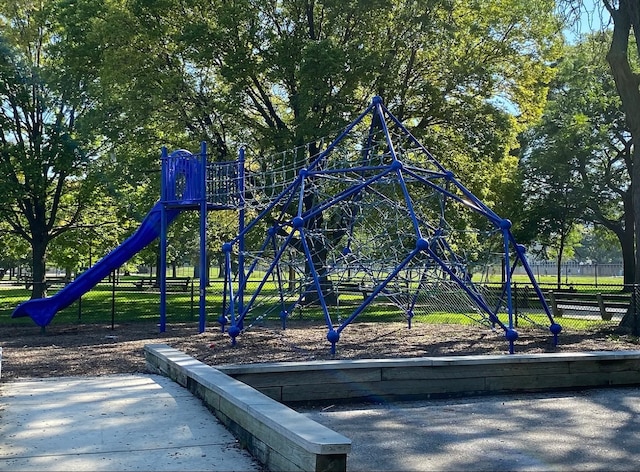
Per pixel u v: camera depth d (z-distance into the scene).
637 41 15.55
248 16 20.95
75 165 26.09
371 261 13.99
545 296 20.33
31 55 28.34
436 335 13.71
